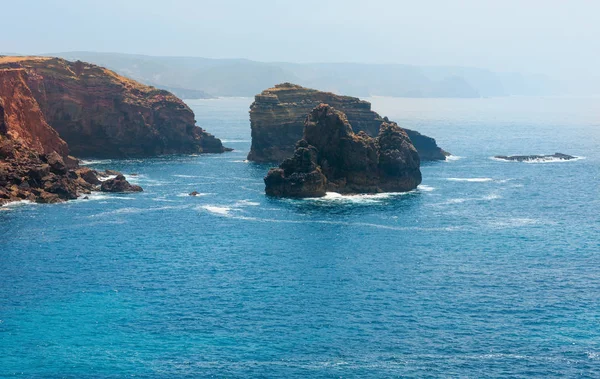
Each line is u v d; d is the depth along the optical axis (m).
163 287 100.31
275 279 104.06
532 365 76.81
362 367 76.69
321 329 86.00
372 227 136.00
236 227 135.50
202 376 74.75
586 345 81.31
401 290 99.31
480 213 150.25
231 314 90.50
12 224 133.12
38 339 82.75
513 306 93.12
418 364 77.25
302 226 136.50
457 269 109.06
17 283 100.94
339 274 106.50
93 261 111.94
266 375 75.00
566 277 105.12
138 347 81.06
